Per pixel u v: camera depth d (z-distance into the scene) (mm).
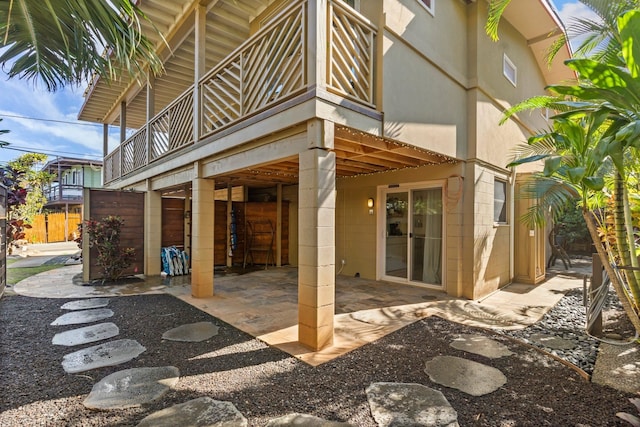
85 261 6711
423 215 6328
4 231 5738
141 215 7555
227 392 2541
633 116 2479
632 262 3146
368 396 2496
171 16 6168
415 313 4660
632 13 2068
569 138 2949
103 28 1962
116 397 2453
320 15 3314
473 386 2656
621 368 2977
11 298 5453
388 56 4062
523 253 7172
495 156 6344
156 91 9203
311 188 3346
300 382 2703
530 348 3438
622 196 3146
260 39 4207
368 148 4656
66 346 3432
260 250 9258
